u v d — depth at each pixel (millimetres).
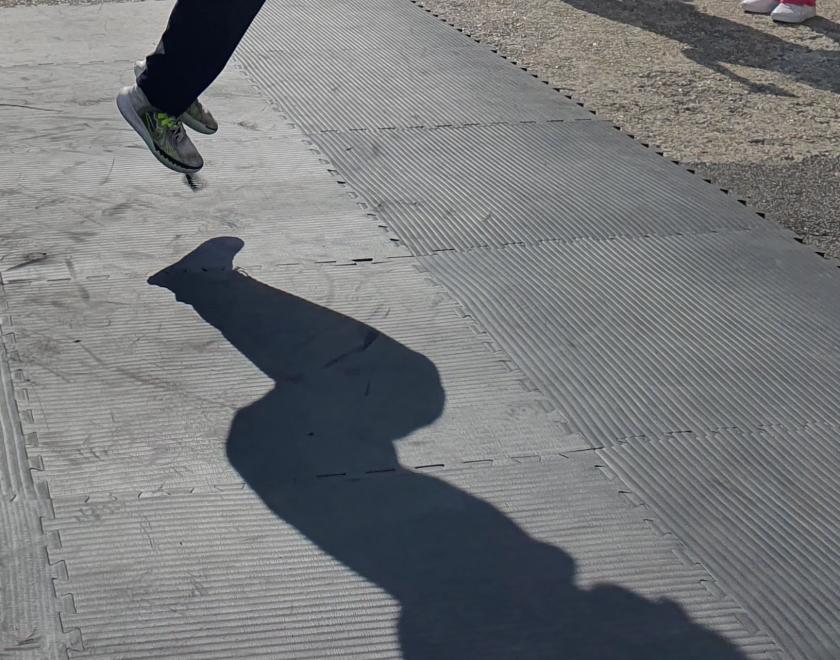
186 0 3100
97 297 3131
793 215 4062
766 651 2072
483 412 2736
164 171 3980
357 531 2314
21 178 3852
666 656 2041
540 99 5066
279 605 2117
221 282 3244
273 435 2598
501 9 6625
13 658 1966
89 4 6070
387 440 2609
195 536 2279
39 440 2543
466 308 3213
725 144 4781
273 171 4051
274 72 5129
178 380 2781
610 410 2781
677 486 2520
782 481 2557
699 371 2975
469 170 4199
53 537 2258
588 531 2357
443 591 2168
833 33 6430
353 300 3205
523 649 2039
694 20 6586
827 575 2271
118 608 2090
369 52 5555
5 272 3236
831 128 5027
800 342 3146
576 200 4000
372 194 3926
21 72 4906
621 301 3311
